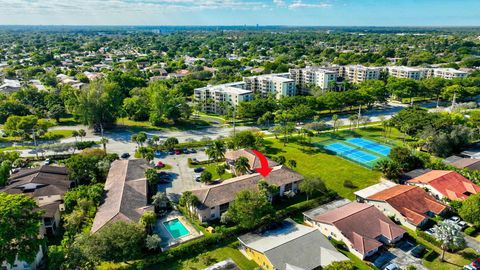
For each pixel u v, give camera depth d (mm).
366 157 126188
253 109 170250
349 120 173500
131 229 66812
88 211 81938
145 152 118312
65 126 162875
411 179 101750
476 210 77562
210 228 79188
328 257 66562
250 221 75688
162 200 86375
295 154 128500
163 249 71250
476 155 123062
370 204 84500
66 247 64625
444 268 66562
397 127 151000
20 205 59500
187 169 114125
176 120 172625
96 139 144625
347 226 74750
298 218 85312
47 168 101250
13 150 128375
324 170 113750
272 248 66625
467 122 146875
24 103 183875
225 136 150375
